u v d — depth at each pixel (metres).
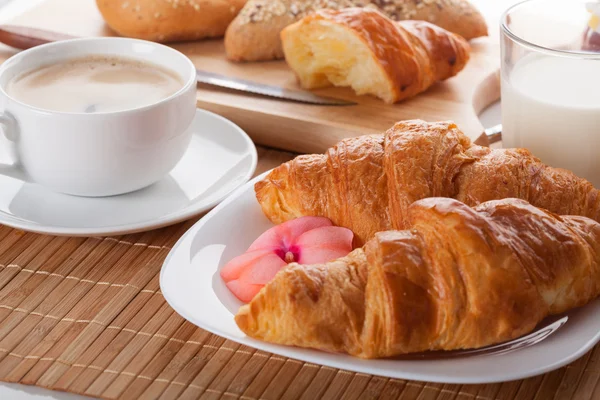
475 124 0.78
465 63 0.83
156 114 0.70
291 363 0.63
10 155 0.72
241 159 0.74
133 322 0.65
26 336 0.65
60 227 0.68
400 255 0.60
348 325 0.60
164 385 0.62
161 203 0.71
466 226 0.60
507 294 0.60
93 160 0.70
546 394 0.62
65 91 0.72
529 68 0.72
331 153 0.68
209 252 0.67
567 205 0.66
